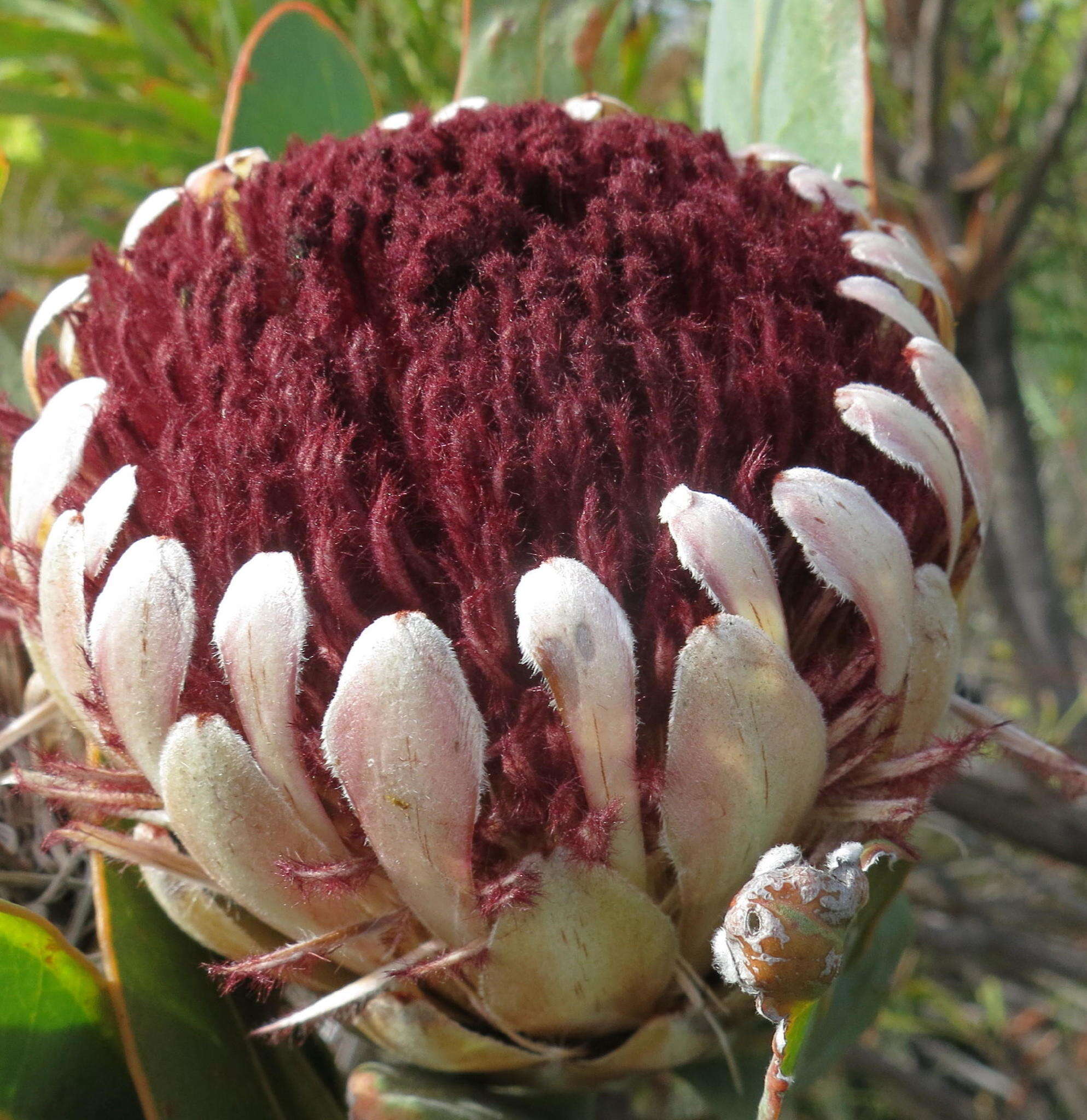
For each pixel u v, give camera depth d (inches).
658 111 19.3
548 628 8.0
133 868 9.9
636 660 8.3
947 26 17.8
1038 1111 29.1
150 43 17.6
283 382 8.5
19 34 17.4
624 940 8.5
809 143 12.3
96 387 9.0
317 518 8.4
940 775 8.9
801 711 8.2
